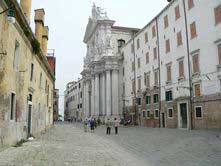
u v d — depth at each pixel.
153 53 44.44
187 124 33.59
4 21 12.66
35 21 26.89
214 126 28.70
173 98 37.56
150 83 45.47
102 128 45.38
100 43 66.44
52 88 42.50
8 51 13.45
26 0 19.09
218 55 28.58
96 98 66.62
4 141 13.22
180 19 36.25
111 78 61.44
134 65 52.91
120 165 10.56
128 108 55.41
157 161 11.73
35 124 23.25
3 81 12.69
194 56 32.81
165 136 24.33
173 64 37.88
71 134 28.91
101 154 13.70
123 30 67.31
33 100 21.80
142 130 36.19
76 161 11.21
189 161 11.41
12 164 9.91
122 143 19.84
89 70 75.50
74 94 108.06
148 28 46.56
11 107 14.84
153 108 43.94
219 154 12.81
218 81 28.42
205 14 30.98
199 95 31.58
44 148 15.02
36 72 23.05
